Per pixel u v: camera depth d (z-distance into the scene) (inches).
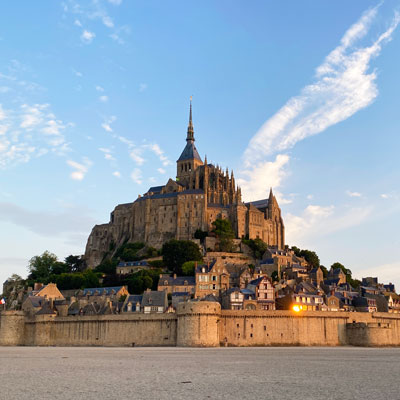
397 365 3171.8
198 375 2588.6
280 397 1945.1
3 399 1898.4
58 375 2591.0
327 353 4315.9
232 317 5536.4
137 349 4913.9
